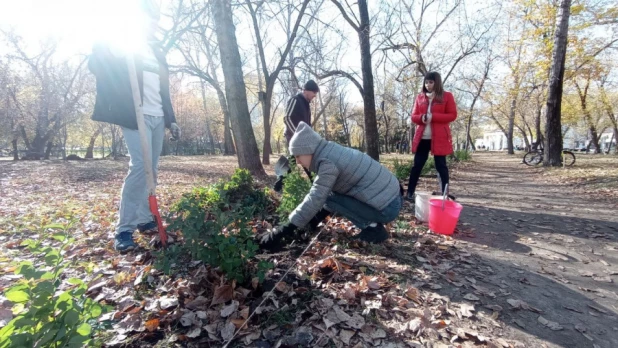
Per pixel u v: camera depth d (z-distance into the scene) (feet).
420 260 9.41
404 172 26.86
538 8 47.26
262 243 9.16
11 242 9.78
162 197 17.24
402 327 6.33
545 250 11.10
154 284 7.45
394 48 42.22
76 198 18.30
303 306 6.80
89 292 7.05
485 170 45.19
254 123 133.49
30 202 16.96
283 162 16.07
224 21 21.48
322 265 8.45
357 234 10.46
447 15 45.73
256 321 6.28
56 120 74.02
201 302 6.73
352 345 5.82
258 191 13.33
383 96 72.59
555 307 7.51
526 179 32.94
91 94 82.48
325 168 8.52
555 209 17.43
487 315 6.95
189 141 132.46
